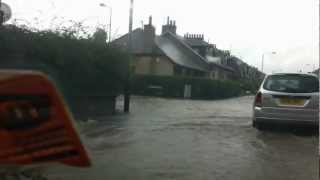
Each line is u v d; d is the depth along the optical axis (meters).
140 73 57.41
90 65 17.80
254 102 13.36
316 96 12.77
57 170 7.21
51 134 2.35
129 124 14.77
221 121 16.33
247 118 17.92
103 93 19.09
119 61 20.12
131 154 9.06
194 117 18.19
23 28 14.96
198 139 11.27
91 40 18.80
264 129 13.69
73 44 17.11
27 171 3.40
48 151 2.34
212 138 11.52
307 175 7.58
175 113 20.83
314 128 13.17
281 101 12.92
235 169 7.91
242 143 10.83
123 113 20.42
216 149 9.85
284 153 9.60
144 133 12.29
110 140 10.89
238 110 24.55
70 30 17.53
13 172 3.08
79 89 17.34
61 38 16.67
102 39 19.67
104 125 14.31
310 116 12.71
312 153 9.67
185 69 66.75
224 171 7.72
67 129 2.35
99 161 8.26
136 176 7.20
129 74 21.44
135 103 30.75
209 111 23.08
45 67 15.13
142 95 50.09
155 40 64.50
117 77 20.11
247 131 13.20
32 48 14.84
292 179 7.29
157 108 25.14
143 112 21.36
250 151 9.75
